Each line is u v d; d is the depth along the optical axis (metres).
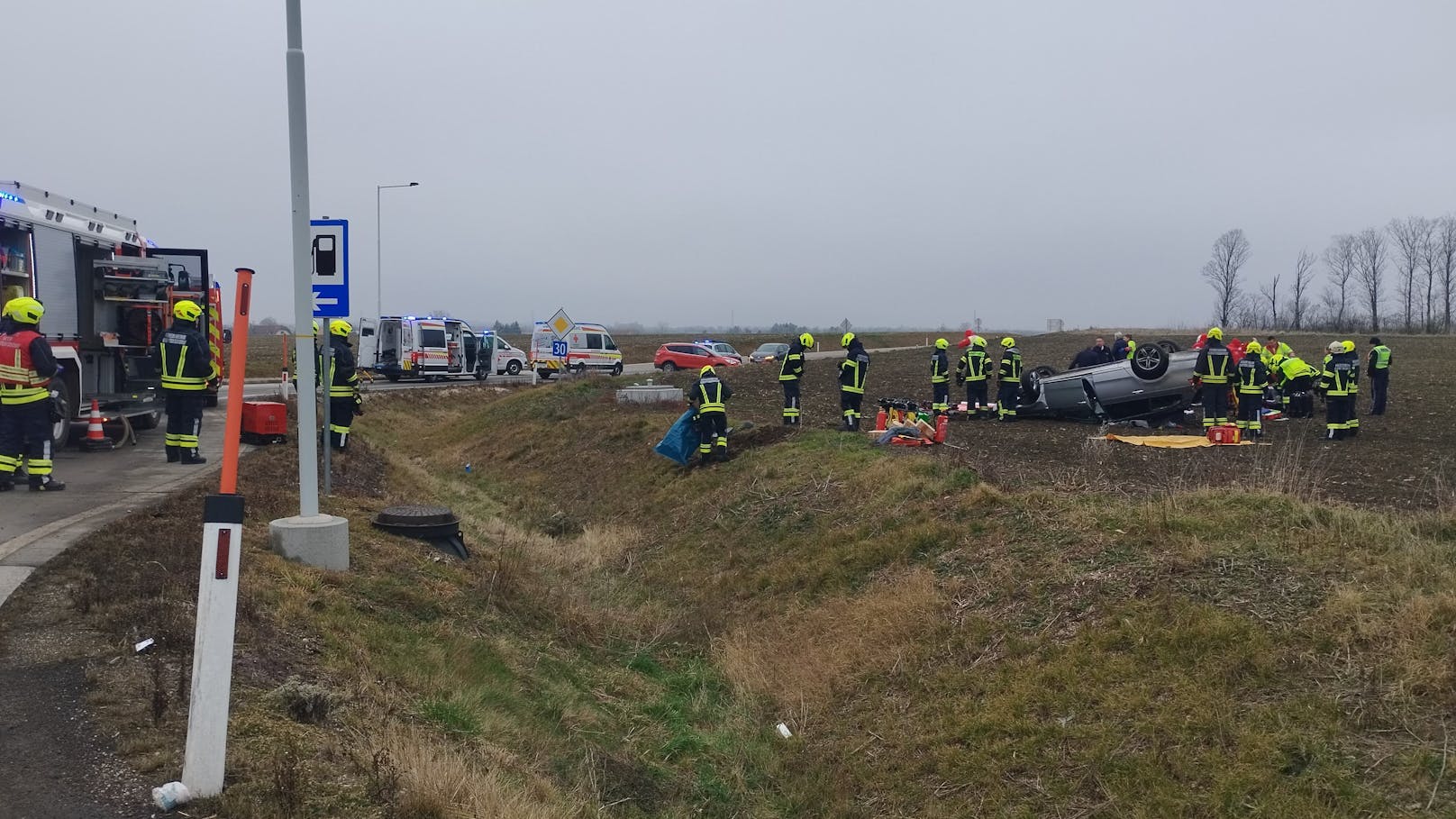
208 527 3.92
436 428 27.31
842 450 13.97
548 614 9.27
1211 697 5.83
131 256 15.88
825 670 8.30
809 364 38.91
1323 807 4.81
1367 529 7.25
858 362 16.61
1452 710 5.14
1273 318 79.50
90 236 14.56
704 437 15.64
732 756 7.23
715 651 9.55
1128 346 22.17
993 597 8.05
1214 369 16.34
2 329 10.88
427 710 5.73
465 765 4.98
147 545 7.33
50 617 5.73
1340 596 6.21
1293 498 8.16
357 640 6.34
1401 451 14.55
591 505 16.41
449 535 10.08
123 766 4.09
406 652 6.47
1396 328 72.75
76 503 9.67
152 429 17.23
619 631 9.84
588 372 41.62
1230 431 15.66
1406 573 6.35
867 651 8.25
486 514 15.45
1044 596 7.70
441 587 8.48
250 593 6.28
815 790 6.71
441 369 39.03
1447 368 29.55
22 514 9.02
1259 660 5.93
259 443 14.47
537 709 6.78
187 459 12.70
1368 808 4.72
